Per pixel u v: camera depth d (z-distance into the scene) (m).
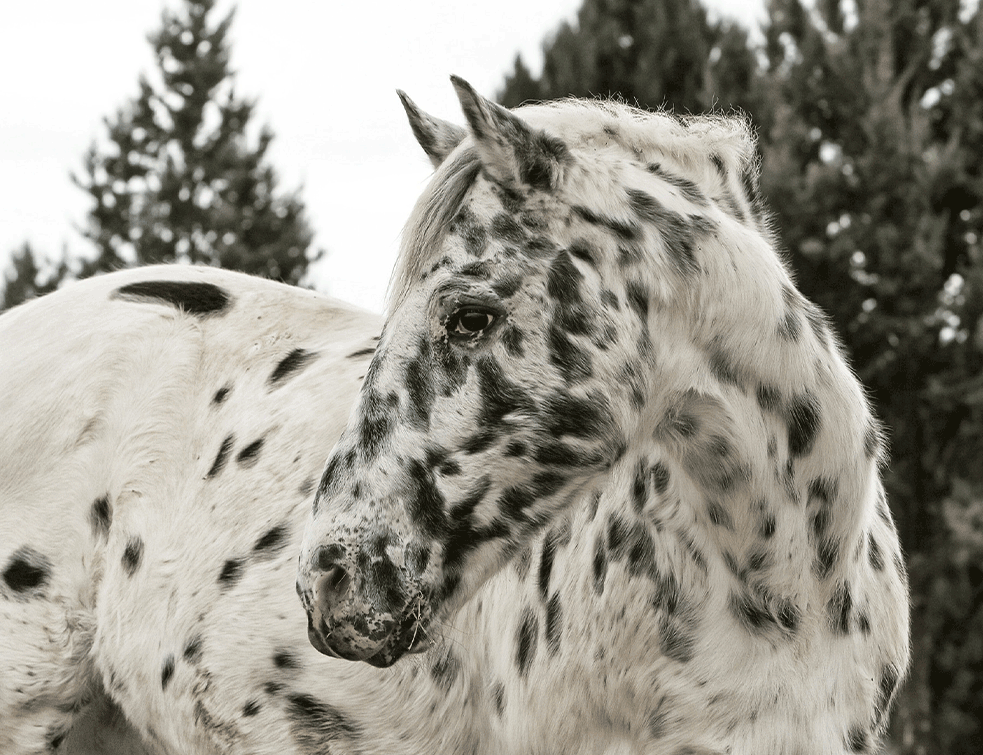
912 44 36.22
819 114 36.38
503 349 6.73
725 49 39.22
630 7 40.91
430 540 6.75
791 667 7.12
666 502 7.39
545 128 7.08
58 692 9.12
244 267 59.72
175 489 9.21
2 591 9.06
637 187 7.09
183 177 62.03
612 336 6.85
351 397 8.90
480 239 6.80
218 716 8.57
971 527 31.78
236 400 9.38
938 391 33.12
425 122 7.86
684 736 7.27
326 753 8.26
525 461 6.84
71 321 9.90
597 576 7.56
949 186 34.53
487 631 8.12
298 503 8.62
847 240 33.91
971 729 31.73
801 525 7.13
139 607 9.02
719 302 7.01
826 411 7.14
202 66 62.56
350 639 6.60
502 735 7.96
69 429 9.38
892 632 7.81
